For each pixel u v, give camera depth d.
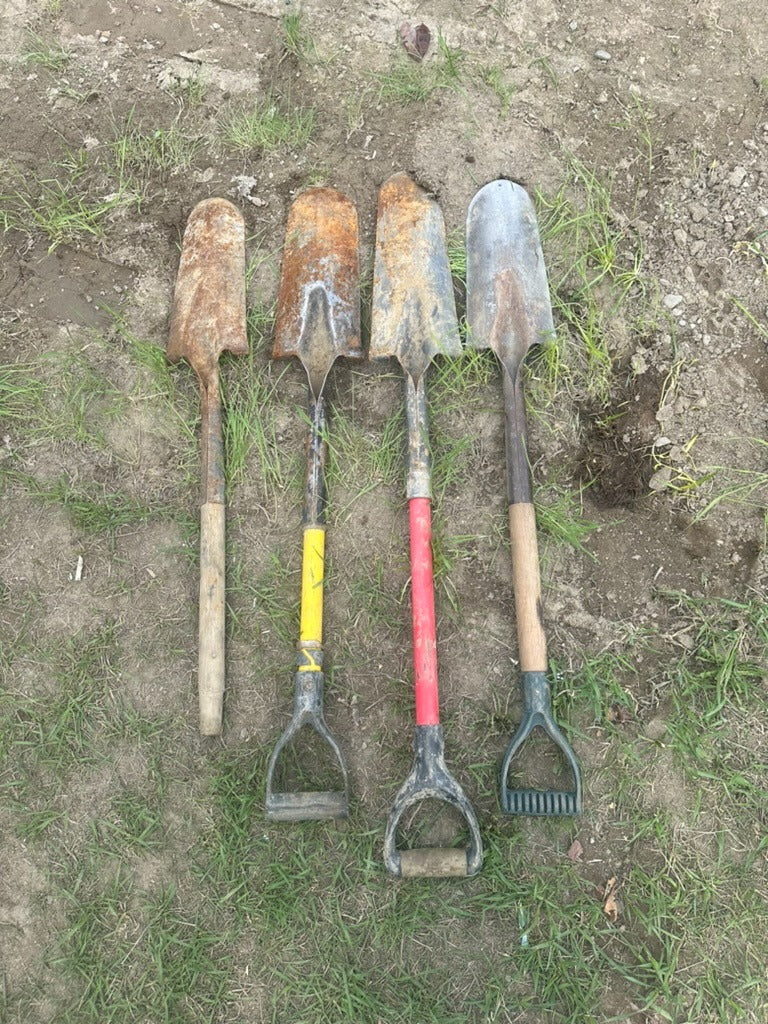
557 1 1.64
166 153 1.57
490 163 1.57
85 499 1.44
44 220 1.54
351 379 1.48
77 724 1.36
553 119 1.59
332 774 1.35
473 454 1.46
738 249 1.53
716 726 1.37
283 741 1.27
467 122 1.58
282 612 1.40
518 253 1.49
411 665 1.39
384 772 1.35
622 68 1.62
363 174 1.57
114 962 1.28
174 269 1.53
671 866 1.32
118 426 1.47
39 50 1.61
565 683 1.38
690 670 1.40
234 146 1.58
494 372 1.49
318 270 1.49
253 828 1.33
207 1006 1.27
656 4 1.64
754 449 1.47
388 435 1.46
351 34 1.63
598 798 1.34
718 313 1.51
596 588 1.42
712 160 1.58
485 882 1.31
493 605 1.41
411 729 1.37
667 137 1.59
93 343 1.50
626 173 1.58
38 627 1.40
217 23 1.63
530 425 1.47
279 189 1.56
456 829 1.33
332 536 1.43
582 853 1.33
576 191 1.57
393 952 1.29
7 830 1.33
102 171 1.57
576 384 1.49
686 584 1.43
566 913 1.30
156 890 1.31
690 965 1.28
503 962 1.29
